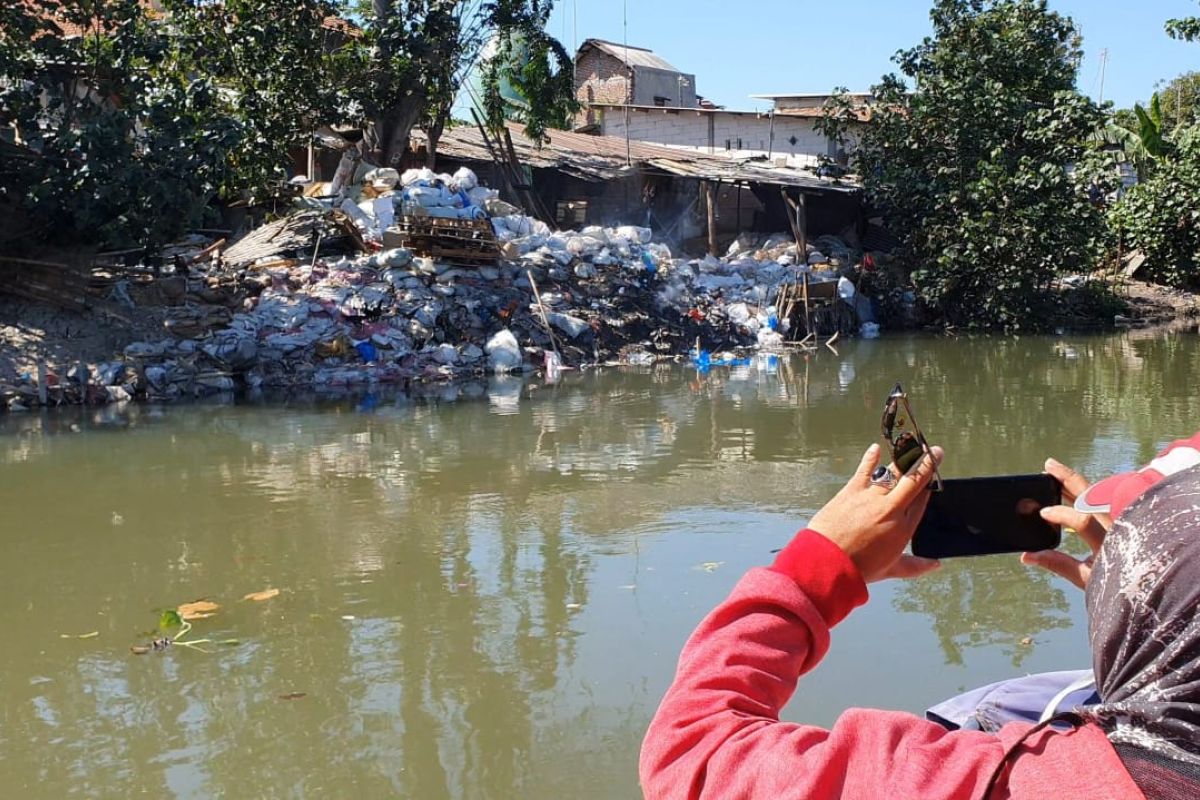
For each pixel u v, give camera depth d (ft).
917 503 4.87
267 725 13.96
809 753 4.11
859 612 16.93
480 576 19.69
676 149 92.07
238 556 21.18
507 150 77.41
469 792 12.19
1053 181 65.16
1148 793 3.45
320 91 62.75
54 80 46.34
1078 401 40.22
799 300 63.98
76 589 19.38
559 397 42.27
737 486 26.61
